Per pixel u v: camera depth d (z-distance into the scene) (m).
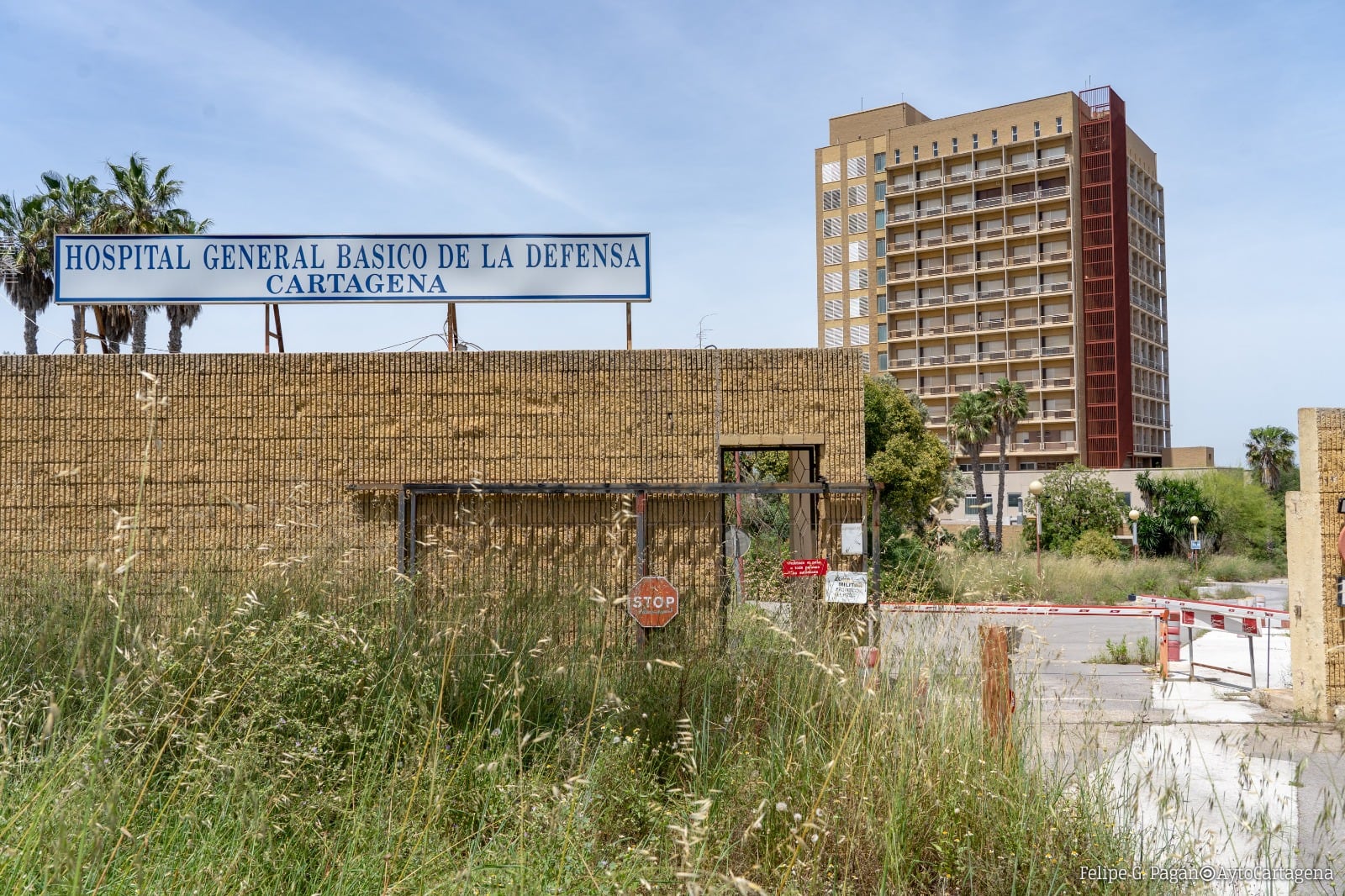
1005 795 4.51
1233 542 46.47
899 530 22.97
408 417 9.37
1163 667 12.11
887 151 78.50
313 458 9.28
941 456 37.16
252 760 3.96
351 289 10.12
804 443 9.48
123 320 30.66
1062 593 26.30
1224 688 11.21
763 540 10.74
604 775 4.51
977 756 4.71
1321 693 9.09
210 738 4.00
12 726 4.14
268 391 9.32
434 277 10.16
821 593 7.80
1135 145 79.44
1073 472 48.28
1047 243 73.31
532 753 4.75
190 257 10.05
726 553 9.20
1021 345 74.06
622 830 4.43
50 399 9.21
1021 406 53.31
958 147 75.75
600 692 5.35
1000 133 74.56
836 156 80.94
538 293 10.18
